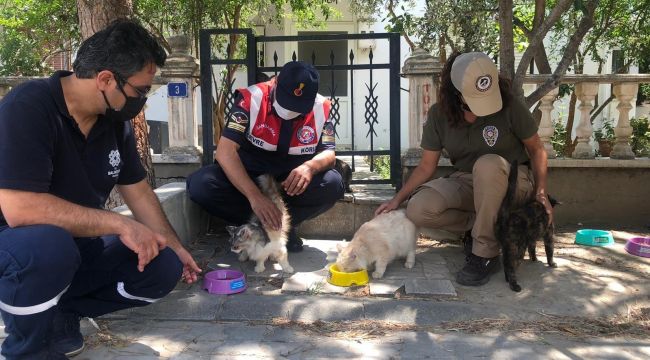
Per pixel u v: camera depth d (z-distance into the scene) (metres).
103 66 2.09
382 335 2.85
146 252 2.20
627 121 4.93
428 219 3.62
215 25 6.62
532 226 3.31
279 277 3.48
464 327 2.93
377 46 9.51
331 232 4.57
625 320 3.03
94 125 2.32
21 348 2.12
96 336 2.75
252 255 3.52
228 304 3.08
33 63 7.01
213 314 3.03
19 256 1.98
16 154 2.01
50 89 2.15
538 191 3.52
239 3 6.54
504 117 3.53
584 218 4.98
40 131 2.06
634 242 4.06
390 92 4.77
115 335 2.78
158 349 2.64
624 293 3.26
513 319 3.01
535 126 3.55
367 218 4.53
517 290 3.29
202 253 3.99
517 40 7.25
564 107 9.26
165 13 6.55
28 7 7.27
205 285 3.26
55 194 2.24
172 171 4.84
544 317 3.04
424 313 3.04
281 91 3.43
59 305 2.43
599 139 7.96
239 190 3.56
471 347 2.71
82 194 2.31
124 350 2.62
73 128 2.22
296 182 3.46
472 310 3.06
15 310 2.03
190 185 3.76
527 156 3.72
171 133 4.82
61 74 2.23
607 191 4.93
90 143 2.32
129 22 2.18
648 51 6.86
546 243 3.60
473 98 3.29
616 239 4.45
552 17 3.89
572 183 4.93
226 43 7.52
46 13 6.58
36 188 2.03
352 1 7.36
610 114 9.67
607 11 6.59
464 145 3.67
